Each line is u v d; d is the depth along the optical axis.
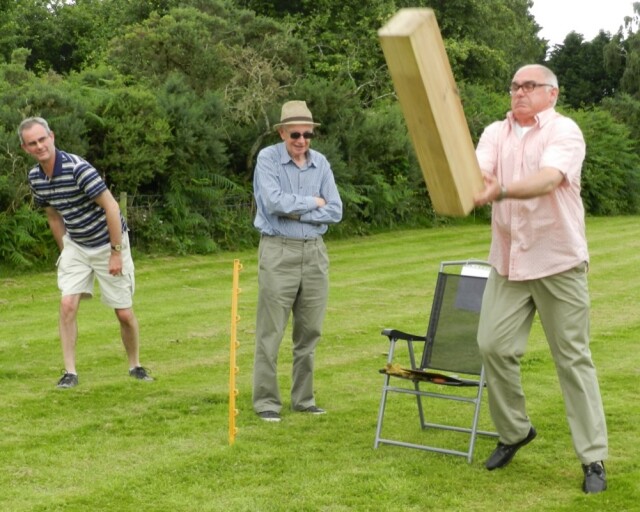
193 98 18.41
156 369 8.51
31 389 7.73
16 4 36.44
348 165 21.30
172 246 16.95
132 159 16.14
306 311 7.00
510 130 5.42
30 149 7.54
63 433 6.50
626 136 31.11
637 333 10.27
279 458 5.96
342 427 6.70
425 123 3.97
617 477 5.56
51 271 14.89
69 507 5.11
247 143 19.16
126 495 5.28
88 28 39.44
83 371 8.40
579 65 55.16
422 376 6.06
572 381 5.43
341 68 28.61
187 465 5.80
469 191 4.22
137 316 11.22
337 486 5.44
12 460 5.91
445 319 6.64
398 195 22.09
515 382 5.63
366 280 14.60
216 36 21.16
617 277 15.04
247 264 16.34
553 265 5.33
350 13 31.97
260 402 6.95
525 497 5.31
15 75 18.20
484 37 37.19
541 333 10.16
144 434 6.50
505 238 5.45
